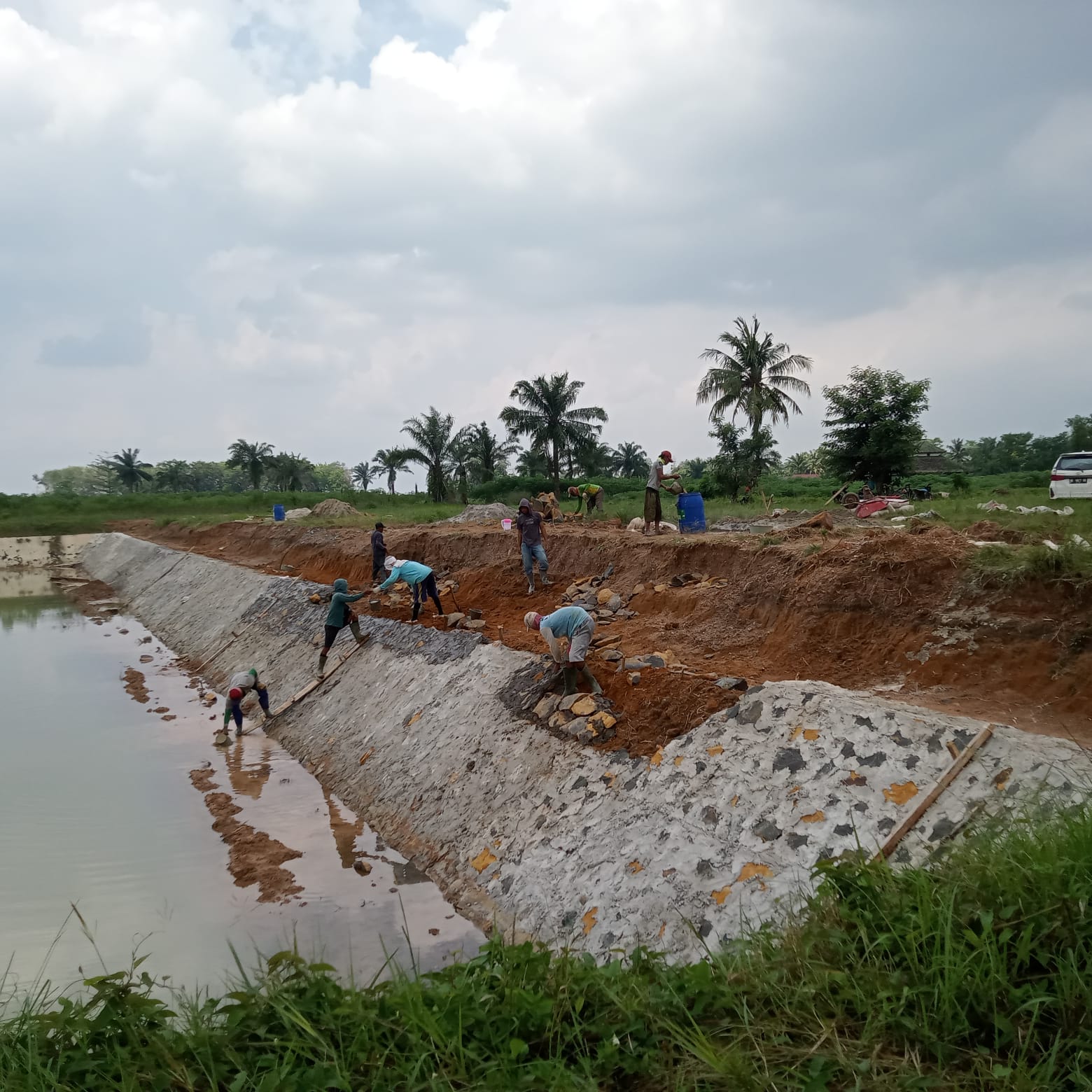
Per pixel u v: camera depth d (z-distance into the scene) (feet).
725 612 33.91
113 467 317.01
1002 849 13.37
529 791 26.03
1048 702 21.53
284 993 12.71
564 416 150.82
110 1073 11.30
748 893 17.58
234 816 31.99
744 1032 11.32
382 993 13.15
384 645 44.52
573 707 27.86
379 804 31.58
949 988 10.84
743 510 68.80
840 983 11.76
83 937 23.31
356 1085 10.98
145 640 74.33
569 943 19.60
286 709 45.16
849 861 14.33
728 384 112.37
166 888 26.25
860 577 28.76
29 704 50.55
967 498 63.93
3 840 30.12
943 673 24.36
